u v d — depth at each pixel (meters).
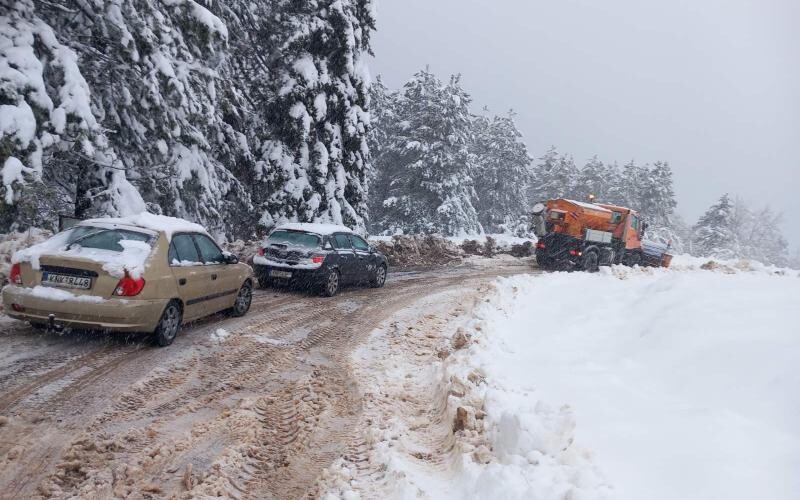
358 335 9.09
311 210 19.81
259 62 19.44
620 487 3.57
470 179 39.69
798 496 3.26
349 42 19.83
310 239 12.38
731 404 4.61
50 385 5.30
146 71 11.57
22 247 9.12
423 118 38.22
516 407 4.83
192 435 4.63
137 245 6.79
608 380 5.83
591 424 4.72
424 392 6.45
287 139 19.92
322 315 10.30
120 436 4.45
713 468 3.64
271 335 8.38
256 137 19.55
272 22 19.69
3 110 8.63
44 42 9.73
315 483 4.11
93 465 3.96
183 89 11.95
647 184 57.75
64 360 6.05
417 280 16.66
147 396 5.38
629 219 22.45
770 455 3.74
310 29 19.14
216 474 4.02
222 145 16.64
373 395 6.16
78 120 9.67
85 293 6.26
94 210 11.48
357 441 4.89
